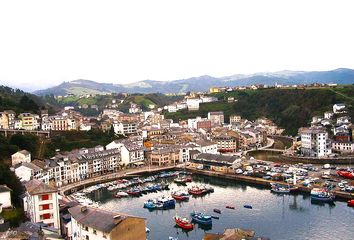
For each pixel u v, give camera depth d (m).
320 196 191.50
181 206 192.75
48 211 137.12
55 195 138.25
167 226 164.00
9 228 111.88
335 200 194.38
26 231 106.88
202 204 195.38
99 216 110.19
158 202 192.12
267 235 148.38
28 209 144.88
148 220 172.38
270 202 194.88
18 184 165.25
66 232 134.88
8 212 139.75
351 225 157.12
